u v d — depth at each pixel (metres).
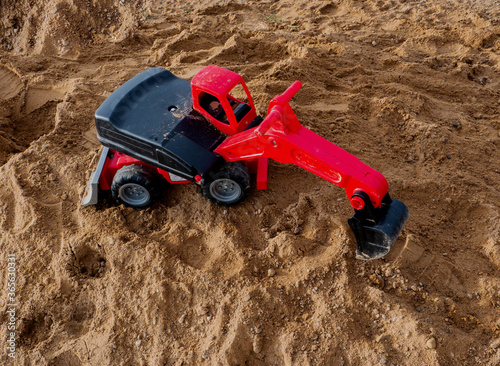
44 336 1.08
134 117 1.12
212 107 1.13
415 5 1.65
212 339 1.04
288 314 1.06
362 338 1.03
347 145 1.25
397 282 1.07
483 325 1.04
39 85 1.43
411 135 1.26
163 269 1.10
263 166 1.17
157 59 1.50
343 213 1.14
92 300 1.10
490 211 1.14
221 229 1.14
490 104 1.34
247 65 1.44
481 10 1.60
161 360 1.04
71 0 1.60
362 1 1.69
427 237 1.13
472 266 1.10
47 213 1.17
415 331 1.02
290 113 1.05
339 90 1.37
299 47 1.45
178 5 1.68
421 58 1.45
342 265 1.08
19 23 1.65
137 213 1.17
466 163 1.22
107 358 1.05
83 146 1.28
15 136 1.37
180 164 1.10
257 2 1.71
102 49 1.54
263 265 1.10
